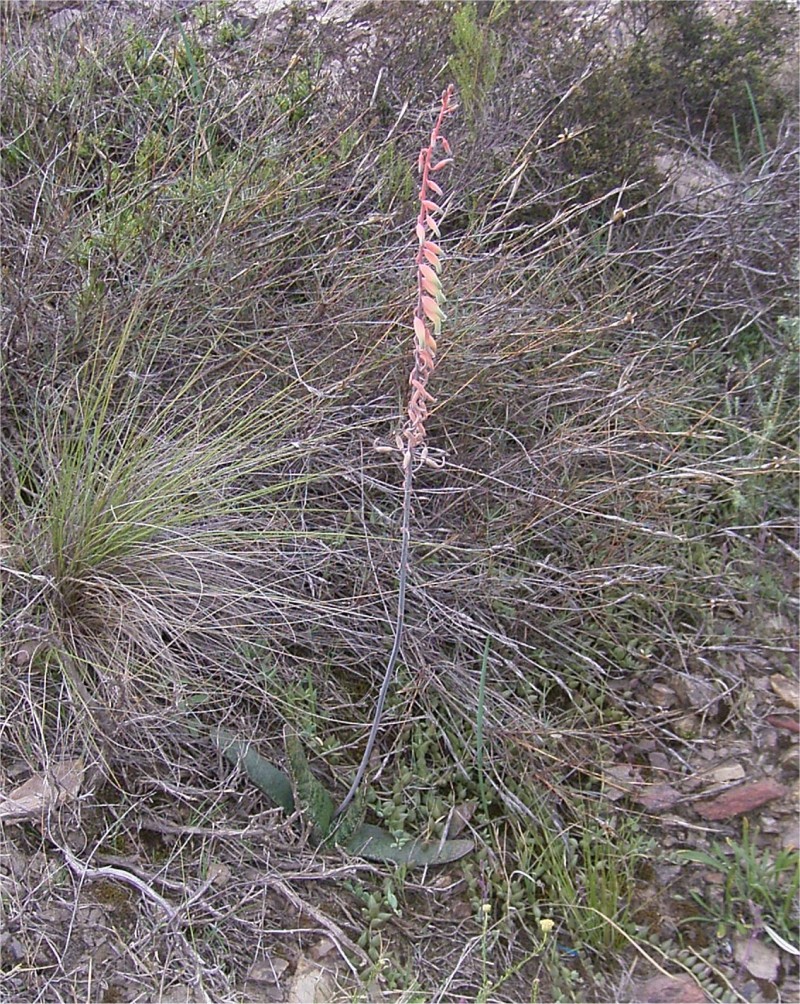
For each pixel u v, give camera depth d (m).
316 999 0.61
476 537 0.82
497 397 0.88
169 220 0.94
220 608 0.73
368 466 0.80
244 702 0.74
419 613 0.79
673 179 1.17
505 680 0.80
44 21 1.22
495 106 1.10
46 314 0.89
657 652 0.86
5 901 0.61
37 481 0.81
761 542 0.92
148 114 1.07
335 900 0.66
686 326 1.06
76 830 0.65
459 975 0.64
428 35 1.17
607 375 0.93
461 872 0.69
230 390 0.86
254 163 0.93
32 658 0.68
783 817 0.74
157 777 0.68
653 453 0.91
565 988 0.64
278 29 1.24
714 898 0.69
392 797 0.72
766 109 1.26
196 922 0.62
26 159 1.02
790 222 1.11
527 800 0.72
